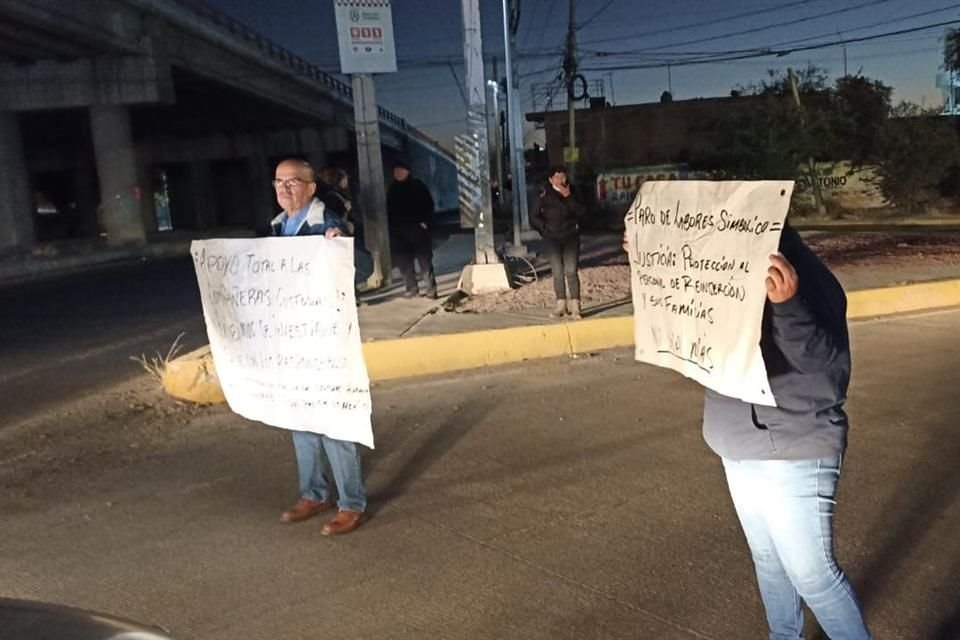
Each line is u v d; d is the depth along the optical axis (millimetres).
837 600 3275
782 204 2982
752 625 4203
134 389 9352
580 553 5055
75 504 6191
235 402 5770
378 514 5773
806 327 2980
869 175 33156
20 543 5547
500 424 7629
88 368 10781
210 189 75625
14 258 33469
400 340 9617
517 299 12773
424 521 5629
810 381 3117
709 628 4191
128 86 40250
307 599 4680
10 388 9898
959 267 14164
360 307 12641
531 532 5383
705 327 3322
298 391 5418
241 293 5535
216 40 44438
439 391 8828
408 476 6477
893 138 32250
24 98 39844
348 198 12062
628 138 48969
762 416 3178
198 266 5723
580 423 7531
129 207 41750
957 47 37531
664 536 5223
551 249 10938
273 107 57844
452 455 6895
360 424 5238
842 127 34125
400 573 4922
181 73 44312
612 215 42188
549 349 10070
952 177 32719
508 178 56188
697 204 3377
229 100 53625
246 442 7445
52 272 30734
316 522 5699
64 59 39938
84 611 3082
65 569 5145
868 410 7535
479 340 9766
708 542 5113
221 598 4730
